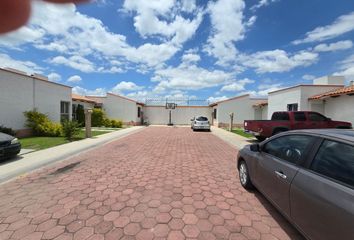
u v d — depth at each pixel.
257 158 3.89
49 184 4.64
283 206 2.86
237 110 24.95
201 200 3.89
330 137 2.45
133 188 4.44
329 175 2.23
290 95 14.89
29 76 12.37
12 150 6.46
